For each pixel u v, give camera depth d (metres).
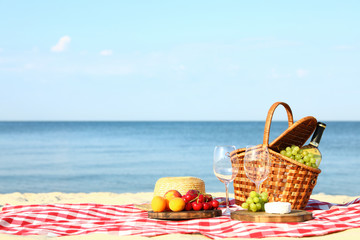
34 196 8.51
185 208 4.27
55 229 4.05
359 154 29.00
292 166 4.46
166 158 26.77
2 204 6.86
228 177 4.18
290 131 4.64
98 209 4.89
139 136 62.31
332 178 16.78
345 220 4.16
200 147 37.88
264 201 4.21
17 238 3.69
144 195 7.91
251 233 3.64
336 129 96.44
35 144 41.97
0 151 32.22
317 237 3.61
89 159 25.78
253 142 47.69
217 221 4.02
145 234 3.74
